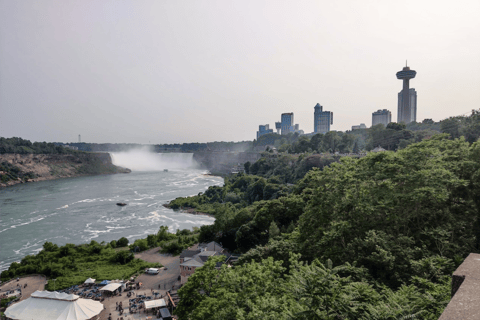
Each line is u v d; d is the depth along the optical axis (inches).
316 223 2004.2
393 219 1716.3
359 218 1795.0
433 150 2062.0
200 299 1469.0
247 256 2033.7
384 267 1348.4
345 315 813.9
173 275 3233.3
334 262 1572.3
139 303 2571.4
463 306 205.5
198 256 3260.3
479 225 1680.6
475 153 2037.4
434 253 1395.2
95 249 3946.9
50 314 2102.6
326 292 847.7
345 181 1971.0
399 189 1822.1
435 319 759.7
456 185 1712.6
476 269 276.8
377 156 2023.9
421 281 991.0
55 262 3577.8
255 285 1185.4
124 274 3257.9
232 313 1091.3
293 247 1966.0
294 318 831.1
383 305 804.6
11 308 2186.3
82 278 3164.4
